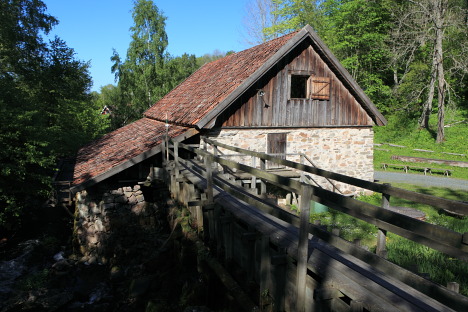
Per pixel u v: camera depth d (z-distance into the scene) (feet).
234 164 16.80
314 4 95.14
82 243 34.76
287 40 36.35
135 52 91.25
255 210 18.44
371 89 86.33
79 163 38.32
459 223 27.86
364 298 9.64
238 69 40.81
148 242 31.48
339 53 88.22
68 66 71.56
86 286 29.66
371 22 84.28
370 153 44.86
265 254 14.64
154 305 21.49
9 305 27.12
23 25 66.54
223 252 19.69
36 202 47.16
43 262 34.78
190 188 24.98
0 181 36.50
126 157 32.35
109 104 113.80
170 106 49.62
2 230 41.55
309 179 37.73
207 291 19.22
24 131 37.88
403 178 51.90
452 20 66.80
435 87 82.79
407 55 85.25
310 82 40.11
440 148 66.13
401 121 82.64
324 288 10.66
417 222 7.75
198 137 37.83
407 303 9.41
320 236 11.09
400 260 19.04
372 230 27.86
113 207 34.17
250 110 37.73
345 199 9.80
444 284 16.29
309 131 41.22
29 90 64.75
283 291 13.84
